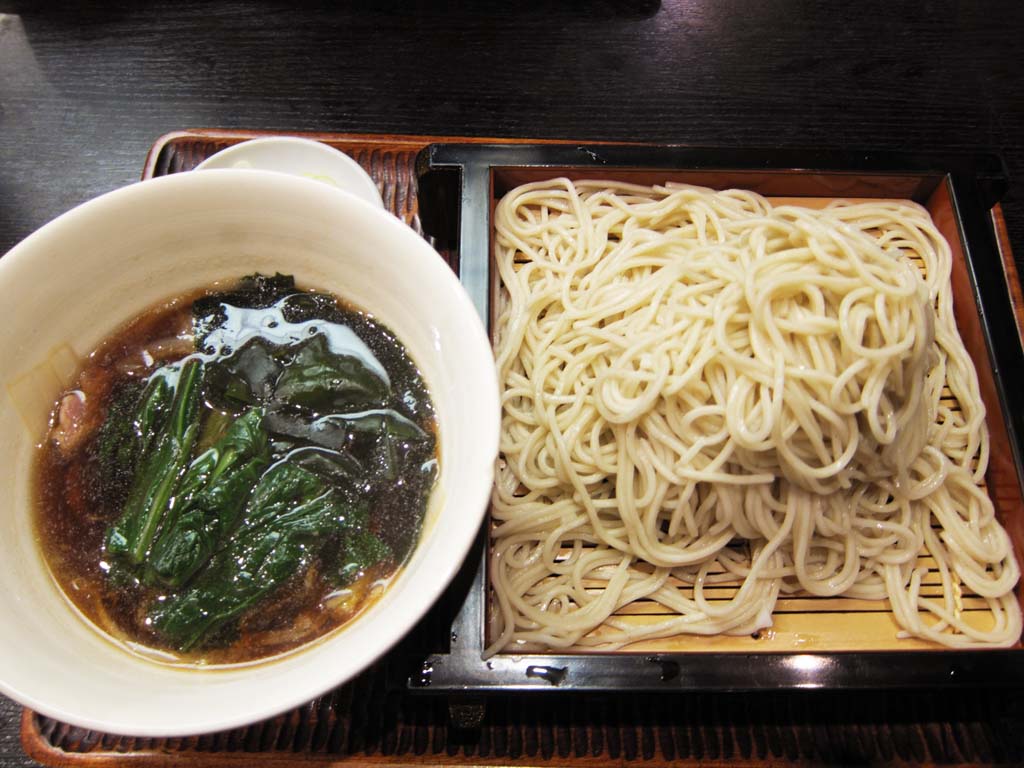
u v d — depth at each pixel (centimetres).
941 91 45
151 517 23
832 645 31
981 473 33
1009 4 47
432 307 24
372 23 45
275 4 46
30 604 21
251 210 24
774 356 30
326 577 23
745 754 30
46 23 44
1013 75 46
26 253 22
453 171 34
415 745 29
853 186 36
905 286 30
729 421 30
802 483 31
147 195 23
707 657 27
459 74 44
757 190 37
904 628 31
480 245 33
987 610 32
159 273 25
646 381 31
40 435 24
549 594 32
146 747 29
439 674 27
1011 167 43
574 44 46
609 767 29
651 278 34
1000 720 30
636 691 27
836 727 30
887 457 31
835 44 46
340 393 25
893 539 32
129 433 25
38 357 23
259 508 24
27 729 29
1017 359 32
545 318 35
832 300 31
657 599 31
